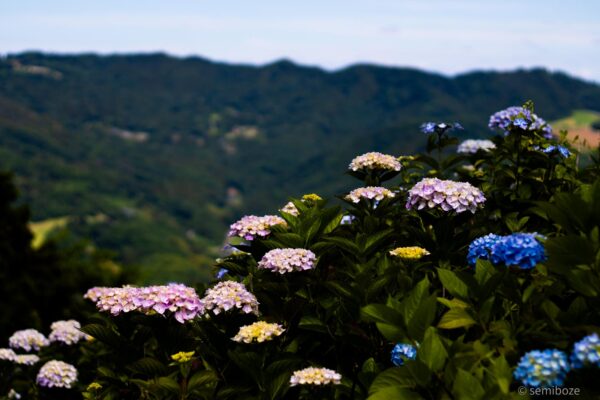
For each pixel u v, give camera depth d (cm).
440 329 272
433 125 484
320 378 268
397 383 233
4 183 1586
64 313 1405
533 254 254
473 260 303
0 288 1416
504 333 244
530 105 460
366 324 302
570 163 430
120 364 362
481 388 214
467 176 467
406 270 325
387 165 435
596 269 235
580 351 209
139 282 1517
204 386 303
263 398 290
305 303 327
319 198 442
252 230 380
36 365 690
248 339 298
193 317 322
